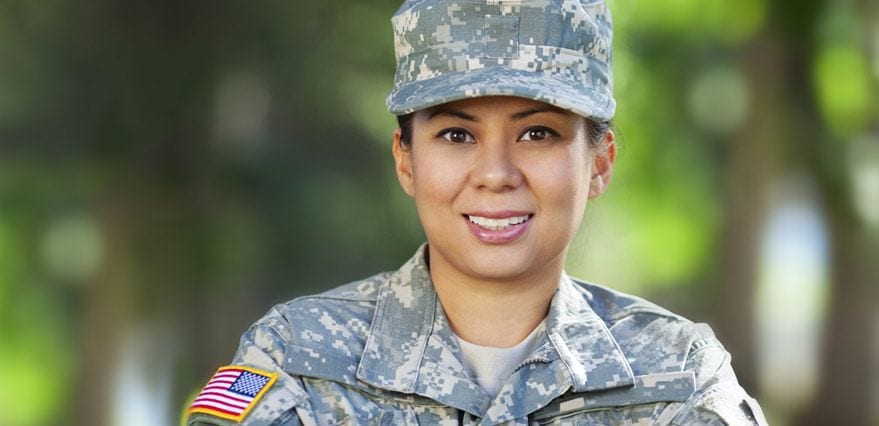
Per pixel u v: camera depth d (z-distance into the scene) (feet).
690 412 10.57
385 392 10.68
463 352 11.03
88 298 55.57
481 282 10.97
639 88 60.39
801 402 62.59
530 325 11.12
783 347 79.92
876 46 51.16
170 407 52.85
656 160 65.05
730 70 62.08
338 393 10.61
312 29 49.85
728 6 45.37
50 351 66.74
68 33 46.91
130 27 46.60
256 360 10.74
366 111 53.26
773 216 64.08
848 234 57.57
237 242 51.55
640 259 69.26
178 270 50.14
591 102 10.55
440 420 10.61
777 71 55.42
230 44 47.55
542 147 10.59
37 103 47.42
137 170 48.01
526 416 10.60
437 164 10.61
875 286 59.00
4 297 64.13
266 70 49.11
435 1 10.73
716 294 63.21
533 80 10.49
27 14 47.14
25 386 69.56
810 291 86.38
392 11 50.11
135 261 50.57
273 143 51.85
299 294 53.72
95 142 47.14
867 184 56.13
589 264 60.23
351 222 54.03
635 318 11.37
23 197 57.36
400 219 54.44
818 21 41.68
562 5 10.71
